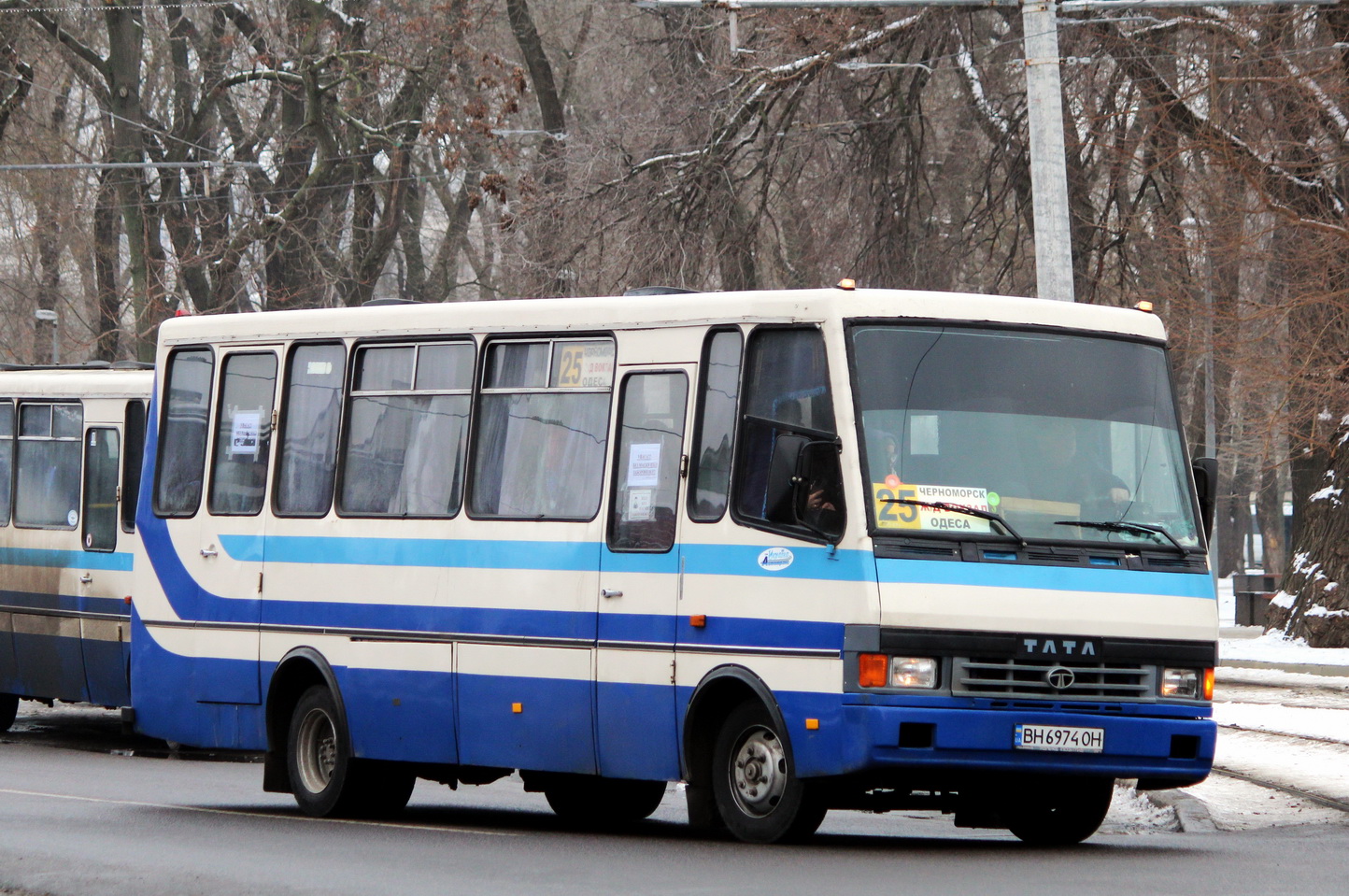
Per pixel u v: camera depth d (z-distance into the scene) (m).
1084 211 73.38
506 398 31.19
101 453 50.91
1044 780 26.67
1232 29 69.62
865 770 25.39
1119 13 70.75
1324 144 68.19
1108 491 27.38
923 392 26.81
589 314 30.11
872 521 25.88
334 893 21.62
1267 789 38.09
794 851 25.86
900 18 77.38
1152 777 26.72
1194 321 68.81
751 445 27.42
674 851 26.14
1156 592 26.81
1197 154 69.06
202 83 113.38
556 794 34.75
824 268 79.62
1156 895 21.19
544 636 29.66
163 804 34.84
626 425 29.23
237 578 34.75
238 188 118.25
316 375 34.31
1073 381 27.75
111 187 114.75
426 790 42.03
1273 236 67.56
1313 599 77.50
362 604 32.53
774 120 82.56
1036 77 46.78
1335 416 76.50
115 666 49.75
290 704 34.12
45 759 47.31
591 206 83.00
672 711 27.78
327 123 110.44
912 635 25.45
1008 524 26.48
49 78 119.44
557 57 116.56
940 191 82.25
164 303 112.25
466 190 110.19
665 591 28.05
